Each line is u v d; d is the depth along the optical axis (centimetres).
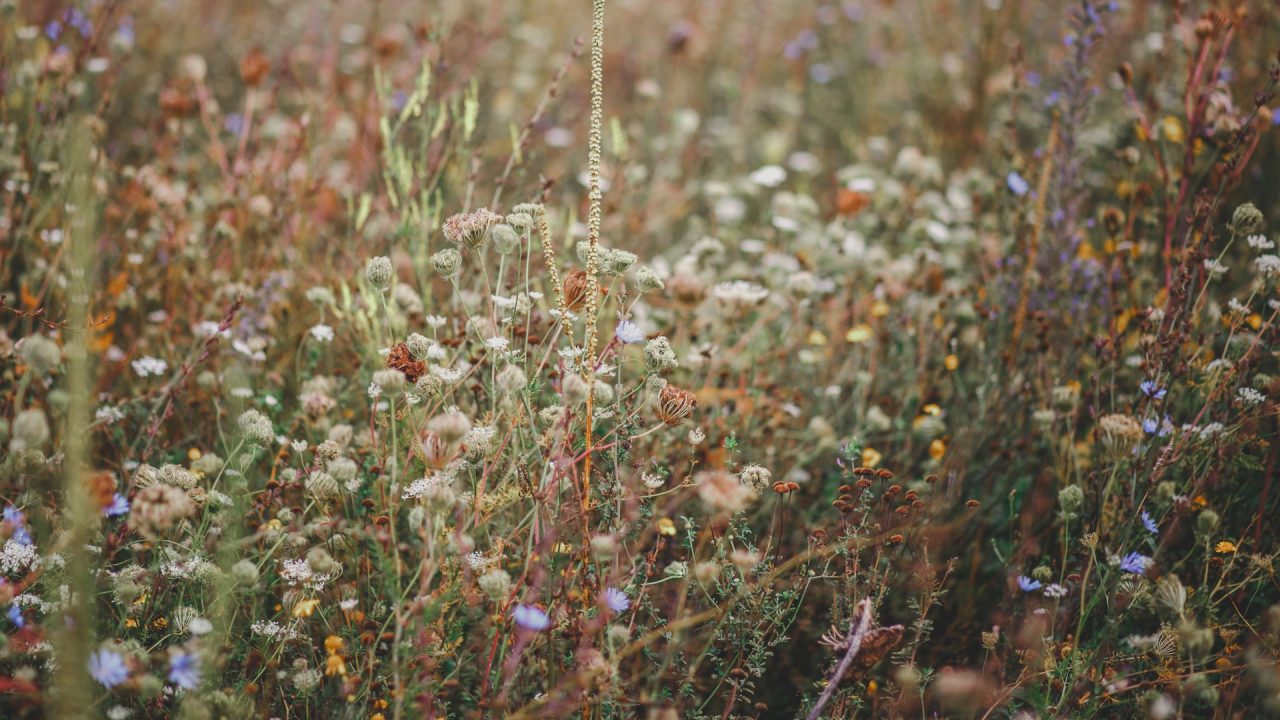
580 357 247
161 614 248
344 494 265
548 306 344
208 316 350
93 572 225
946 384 363
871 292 412
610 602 225
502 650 228
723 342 367
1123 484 280
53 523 245
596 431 283
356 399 322
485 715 225
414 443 237
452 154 382
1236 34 432
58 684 200
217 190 430
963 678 232
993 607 301
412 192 352
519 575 262
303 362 350
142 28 586
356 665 236
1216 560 274
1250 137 372
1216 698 221
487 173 435
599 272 249
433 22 430
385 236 368
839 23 712
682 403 236
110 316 280
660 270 404
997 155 491
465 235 247
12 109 420
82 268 207
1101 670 240
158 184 380
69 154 350
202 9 636
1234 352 292
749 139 604
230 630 235
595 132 239
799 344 379
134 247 384
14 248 350
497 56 623
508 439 257
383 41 468
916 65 647
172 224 380
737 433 322
